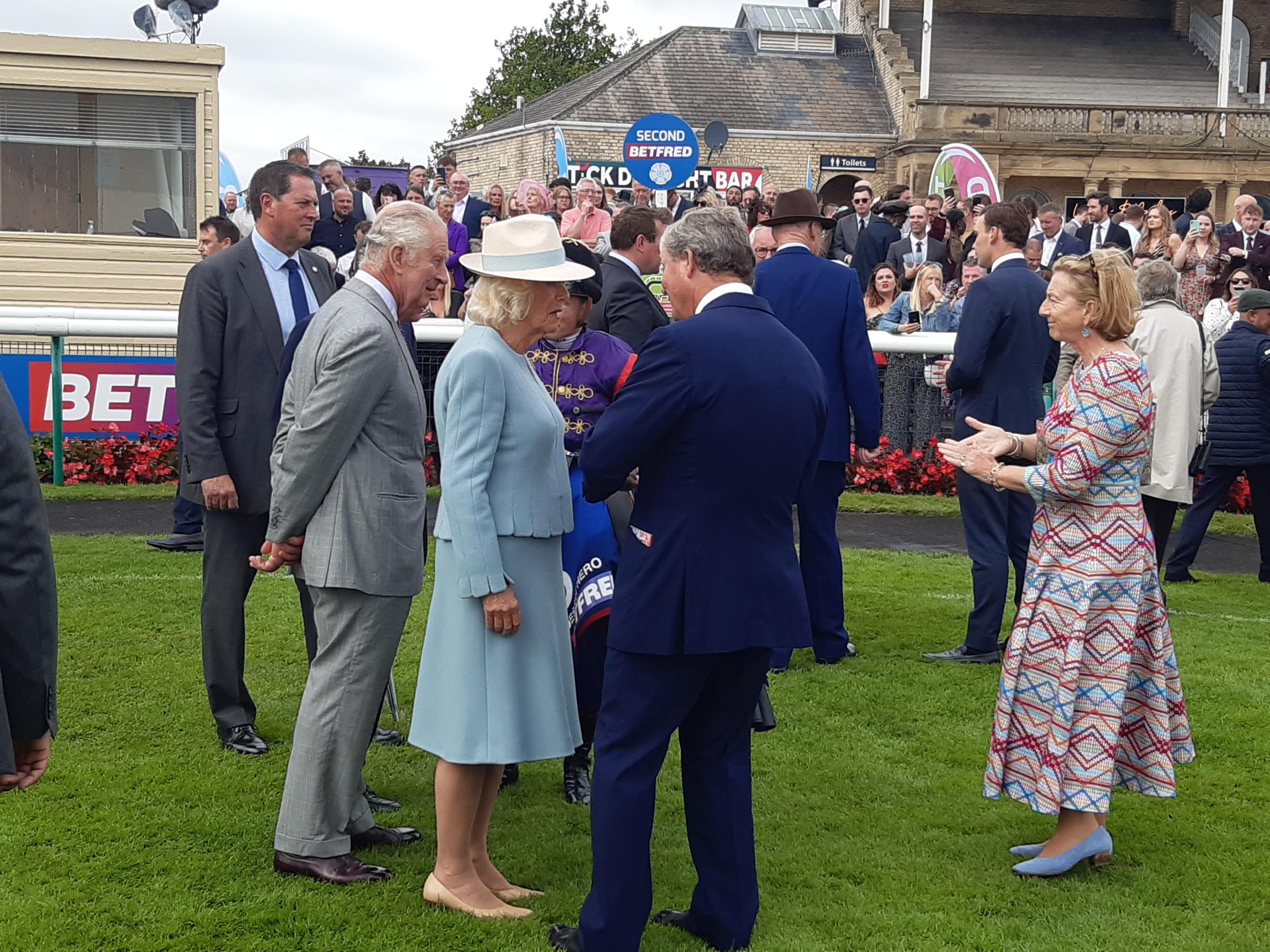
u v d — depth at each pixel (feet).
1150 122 117.70
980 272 35.65
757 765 16.65
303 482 12.59
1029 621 13.48
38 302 41.75
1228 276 39.06
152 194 42.27
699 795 11.93
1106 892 13.32
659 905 12.91
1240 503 37.17
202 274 16.16
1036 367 21.03
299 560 13.14
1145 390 13.16
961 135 116.37
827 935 12.27
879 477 36.58
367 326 12.57
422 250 12.90
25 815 14.40
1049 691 13.32
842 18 143.54
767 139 120.37
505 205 48.01
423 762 16.57
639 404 10.99
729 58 127.65
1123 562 13.23
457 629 12.16
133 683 19.02
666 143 49.49
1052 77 137.39
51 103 41.14
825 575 20.81
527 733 12.23
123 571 25.54
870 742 17.53
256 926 12.10
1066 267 13.50
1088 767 13.21
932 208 44.50
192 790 15.20
